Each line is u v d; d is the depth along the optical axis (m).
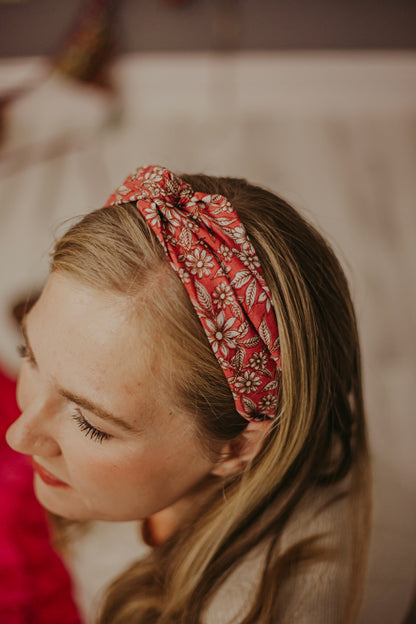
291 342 0.47
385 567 0.93
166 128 1.80
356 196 1.72
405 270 1.58
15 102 1.75
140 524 0.75
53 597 0.79
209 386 0.46
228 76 1.84
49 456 0.49
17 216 1.56
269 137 1.82
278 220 0.50
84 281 0.42
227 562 0.60
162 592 0.67
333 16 1.83
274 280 0.46
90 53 1.70
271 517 0.61
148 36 1.80
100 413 0.42
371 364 1.40
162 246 0.43
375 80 1.88
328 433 0.60
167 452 0.47
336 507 0.66
